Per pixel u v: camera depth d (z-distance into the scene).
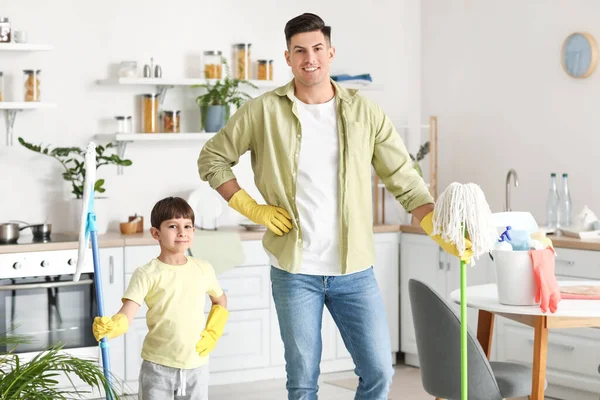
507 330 5.23
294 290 3.17
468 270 5.50
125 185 5.68
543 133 5.66
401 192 3.26
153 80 5.48
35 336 4.89
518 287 3.48
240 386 5.41
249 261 5.44
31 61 5.41
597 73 5.34
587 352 4.84
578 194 5.46
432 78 6.40
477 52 6.06
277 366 5.56
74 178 5.49
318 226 3.15
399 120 6.43
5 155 5.38
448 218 2.97
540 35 5.66
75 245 4.96
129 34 5.64
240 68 5.82
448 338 3.43
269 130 3.20
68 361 2.67
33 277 4.88
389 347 3.23
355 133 3.17
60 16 5.47
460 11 6.17
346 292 3.18
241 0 5.93
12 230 4.95
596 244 4.77
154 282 3.38
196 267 3.48
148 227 5.74
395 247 5.90
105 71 5.59
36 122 5.45
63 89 5.50
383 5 6.35
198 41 5.82
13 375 2.55
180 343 3.39
